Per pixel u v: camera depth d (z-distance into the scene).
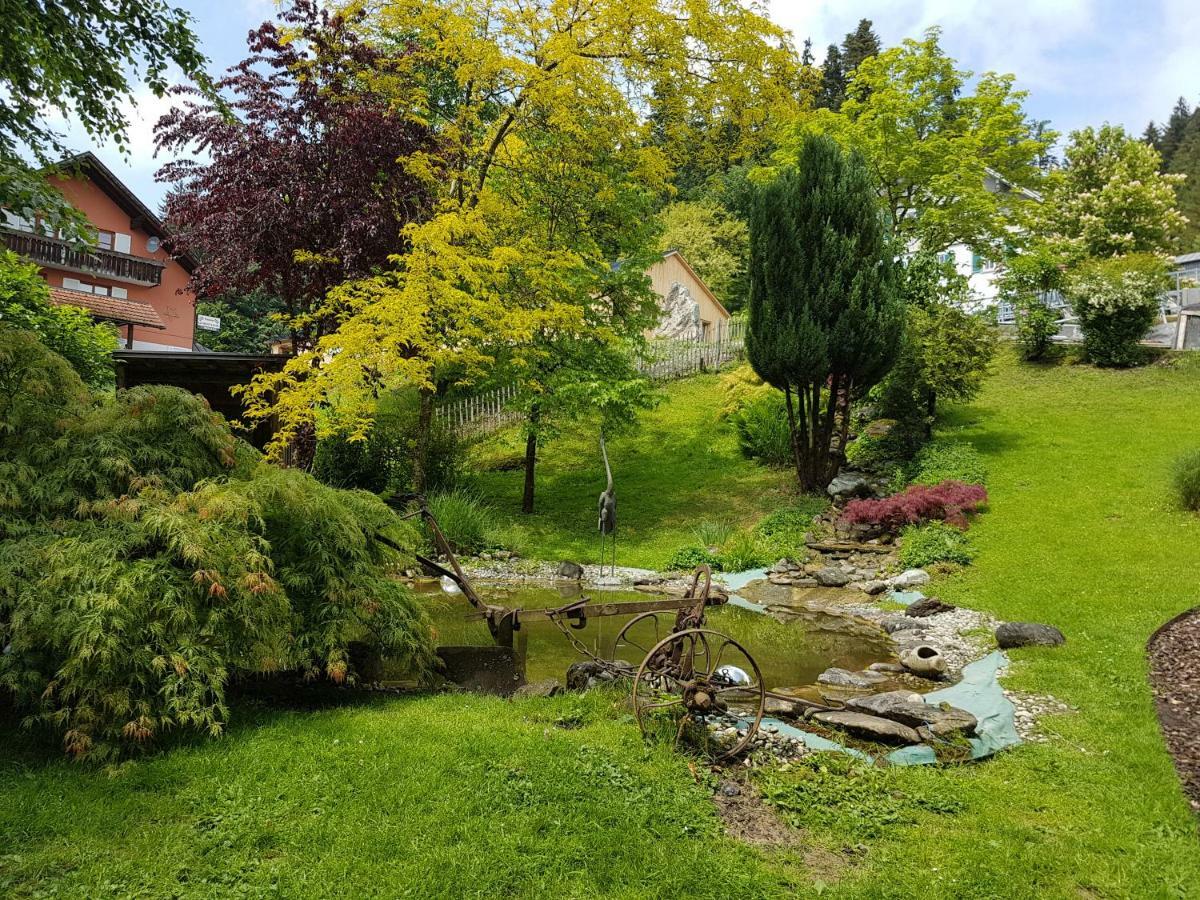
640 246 18.16
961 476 14.29
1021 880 3.68
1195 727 5.55
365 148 13.07
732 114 15.49
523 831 3.83
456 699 5.89
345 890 3.31
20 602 4.41
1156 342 21.58
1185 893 3.60
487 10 13.68
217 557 5.05
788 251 14.63
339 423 12.52
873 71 21.06
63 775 4.17
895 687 6.96
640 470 19.23
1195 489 11.70
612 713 5.56
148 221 26.47
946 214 20.12
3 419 5.28
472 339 14.26
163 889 3.26
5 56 6.98
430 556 13.16
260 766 4.37
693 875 3.57
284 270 13.80
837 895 3.52
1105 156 30.75
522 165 15.23
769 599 11.05
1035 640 7.76
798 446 15.89
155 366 14.52
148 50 7.56
